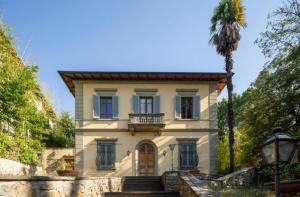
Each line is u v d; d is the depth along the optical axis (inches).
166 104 963.3
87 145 943.0
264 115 759.7
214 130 959.0
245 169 761.6
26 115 608.7
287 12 741.9
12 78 576.1
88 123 951.0
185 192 463.5
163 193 546.9
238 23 992.2
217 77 963.3
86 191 437.4
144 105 968.9
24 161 629.9
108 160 937.5
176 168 936.9
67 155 1023.6
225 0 995.3
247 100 858.8
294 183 327.6
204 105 969.5
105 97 967.6
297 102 701.9
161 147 946.7
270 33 756.0
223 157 1173.7
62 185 346.6
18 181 257.0
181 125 957.8
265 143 233.9
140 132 952.3
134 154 940.0
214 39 1002.7
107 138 944.9
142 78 957.8
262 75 772.6
